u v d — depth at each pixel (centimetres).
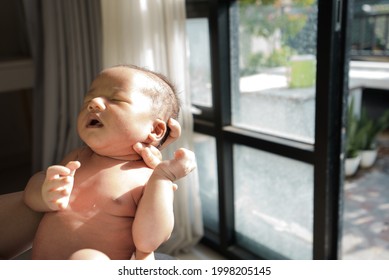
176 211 191
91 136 84
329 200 151
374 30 353
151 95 89
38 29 219
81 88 201
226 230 198
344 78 140
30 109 295
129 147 88
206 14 181
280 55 162
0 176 283
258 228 190
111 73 89
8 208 102
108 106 84
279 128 169
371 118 349
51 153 219
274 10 162
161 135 92
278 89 165
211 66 181
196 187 196
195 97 204
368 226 238
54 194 77
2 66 223
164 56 171
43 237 84
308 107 155
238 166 191
